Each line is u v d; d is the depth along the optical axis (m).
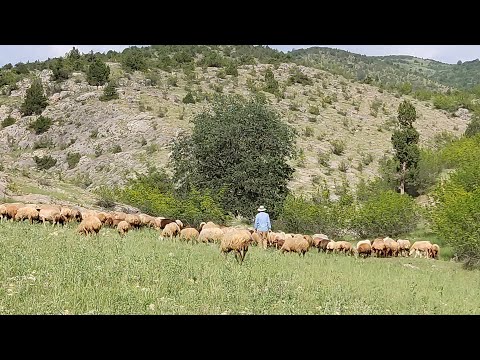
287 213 37.38
